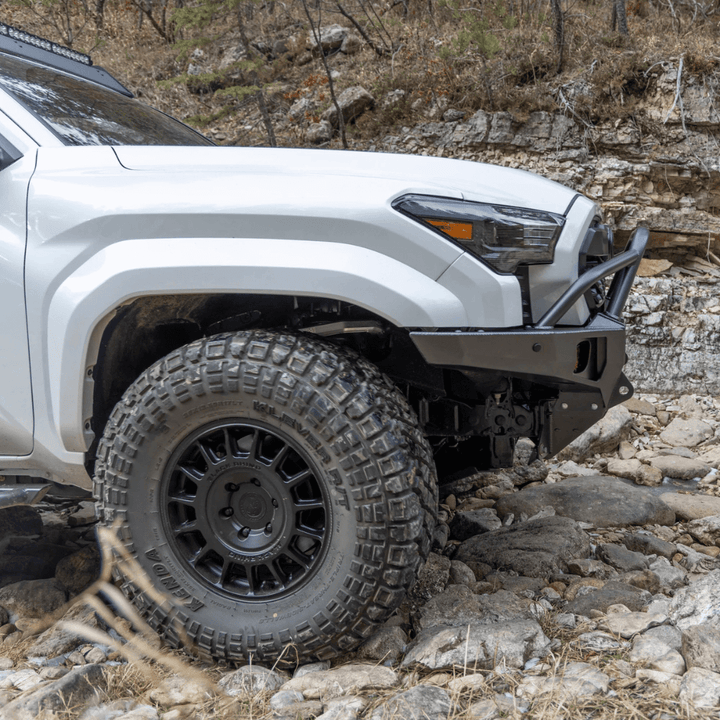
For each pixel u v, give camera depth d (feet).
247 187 6.20
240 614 6.16
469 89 24.07
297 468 6.38
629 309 18.12
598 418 6.68
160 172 6.45
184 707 5.54
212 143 10.14
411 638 6.76
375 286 5.84
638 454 13.33
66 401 6.37
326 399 5.79
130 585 6.21
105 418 7.14
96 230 6.30
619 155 22.65
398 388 6.72
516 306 6.00
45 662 6.46
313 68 28.50
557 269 6.27
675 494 10.92
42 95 7.87
